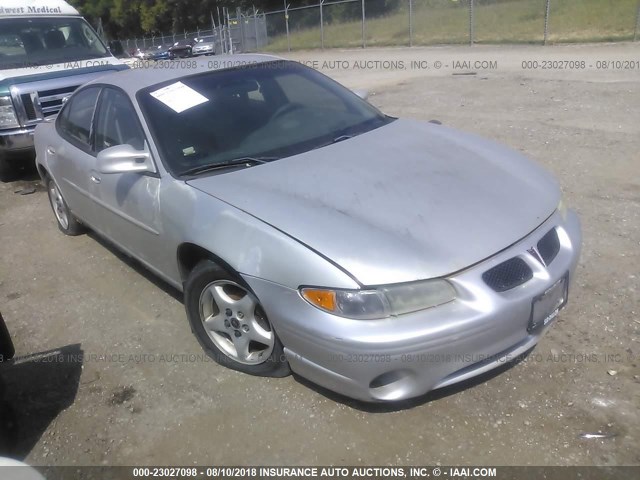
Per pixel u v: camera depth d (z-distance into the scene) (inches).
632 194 202.2
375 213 110.3
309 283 101.7
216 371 129.0
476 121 323.3
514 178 127.4
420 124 161.0
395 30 1005.8
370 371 99.3
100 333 149.0
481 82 458.6
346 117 159.6
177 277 139.0
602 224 181.2
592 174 223.9
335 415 113.1
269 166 131.1
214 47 1449.3
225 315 123.9
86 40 348.5
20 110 283.6
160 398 122.4
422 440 105.7
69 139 185.3
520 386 116.0
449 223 108.3
